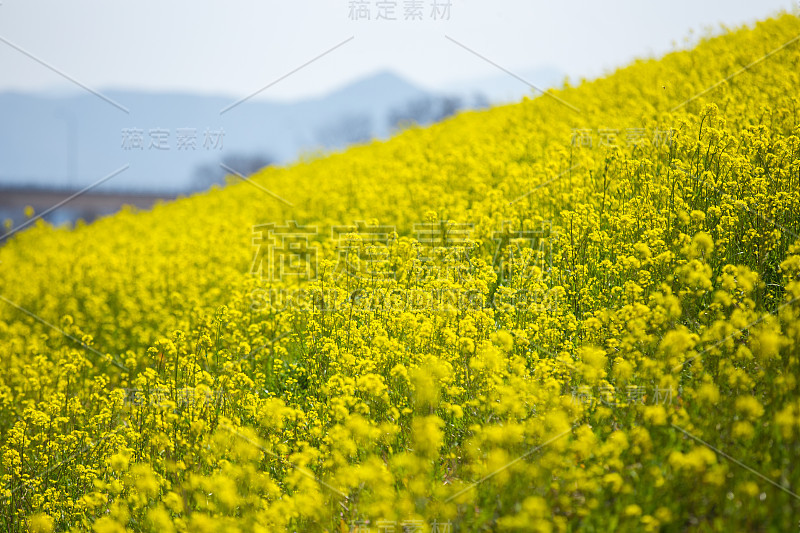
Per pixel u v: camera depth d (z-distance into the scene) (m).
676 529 4.16
